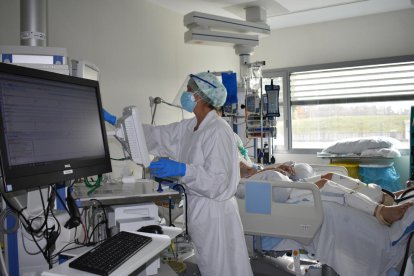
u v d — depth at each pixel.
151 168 1.46
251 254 2.11
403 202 2.08
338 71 4.35
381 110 4.16
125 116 1.34
